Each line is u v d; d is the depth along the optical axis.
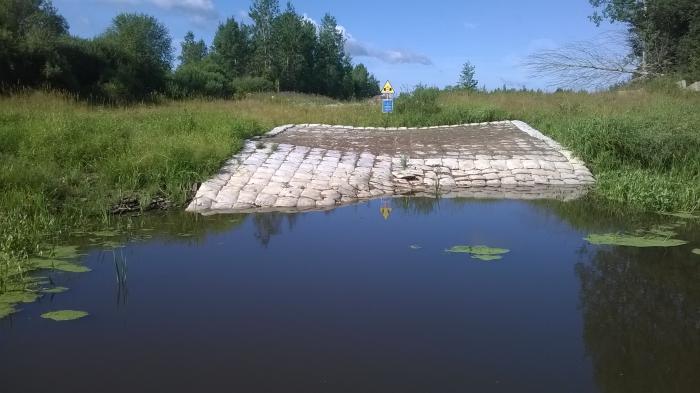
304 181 8.49
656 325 3.75
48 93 18.03
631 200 7.70
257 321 3.83
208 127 10.92
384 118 16.03
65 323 3.83
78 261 5.23
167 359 3.31
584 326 3.73
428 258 5.26
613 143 9.60
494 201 8.05
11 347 3.47
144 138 9.27
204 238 6.05
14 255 5.23
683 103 9.06
